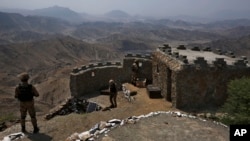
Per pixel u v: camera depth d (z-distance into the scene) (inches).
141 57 1414.9
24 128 609.3
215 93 995.3
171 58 1089.4
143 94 1204.5
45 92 4089.6
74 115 749.3
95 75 1353.3
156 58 1261.1
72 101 1240.8
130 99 1146.0
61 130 634.8
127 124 581.3
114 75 1403.8
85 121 701.9
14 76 6446.9
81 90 1282.0
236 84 829.2
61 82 4220.0
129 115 850.8
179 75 967.6
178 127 577.0
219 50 1284.4
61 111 1189.7
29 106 588.4
